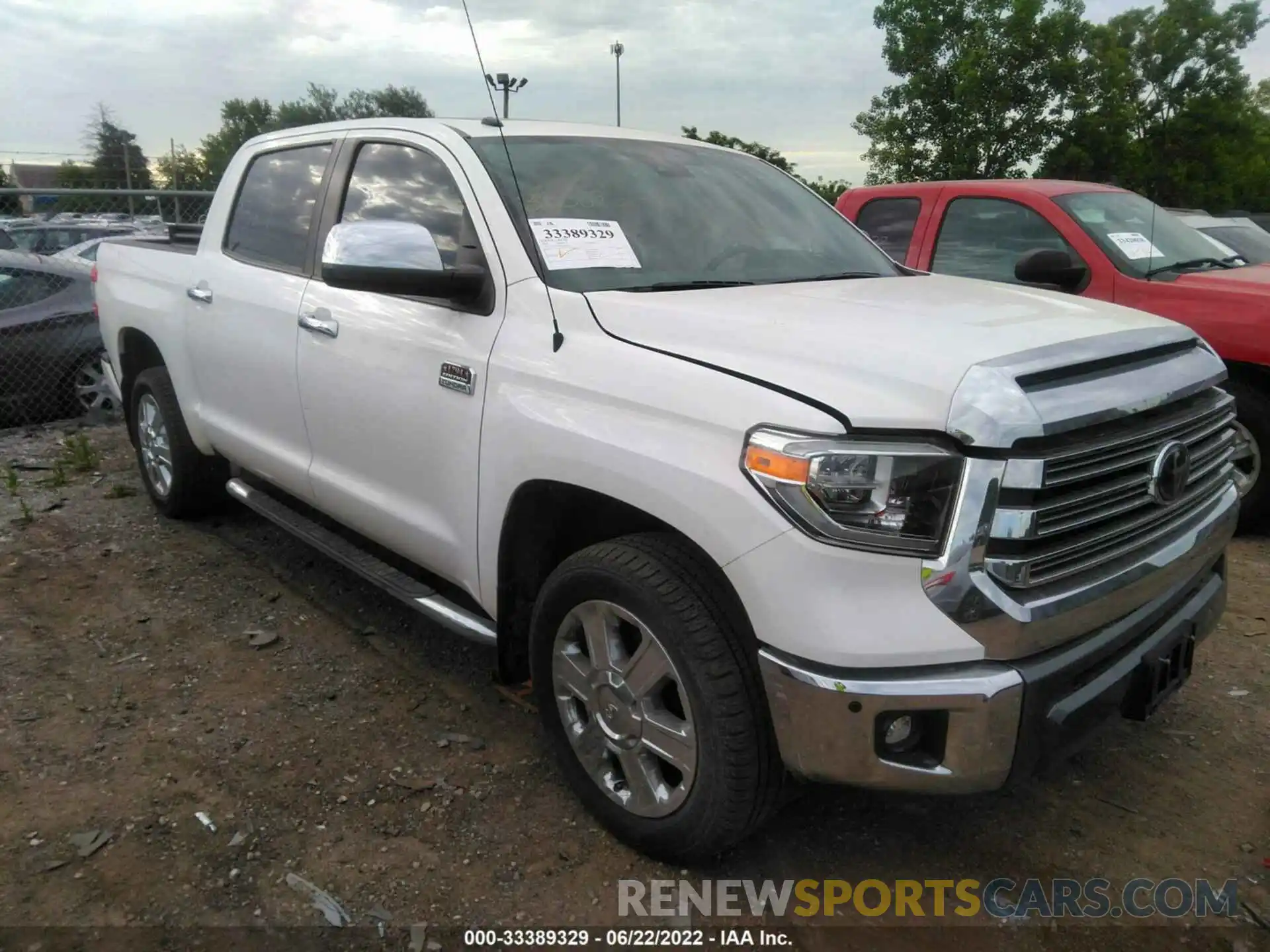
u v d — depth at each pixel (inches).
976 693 83.7
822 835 112.4
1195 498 106.1
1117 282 213.9
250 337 160.2
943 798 119.6
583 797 110.6
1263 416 200.1
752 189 148.6
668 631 94.4
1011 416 82.9
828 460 83.1
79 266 317.1
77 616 162.6
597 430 99.5
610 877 104.0
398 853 106.7
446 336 121.1
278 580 178.7
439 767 122.3
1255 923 99.7
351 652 152.4
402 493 132.5
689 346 98.2
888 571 83.0
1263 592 180.9
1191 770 125.6
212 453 191.3
